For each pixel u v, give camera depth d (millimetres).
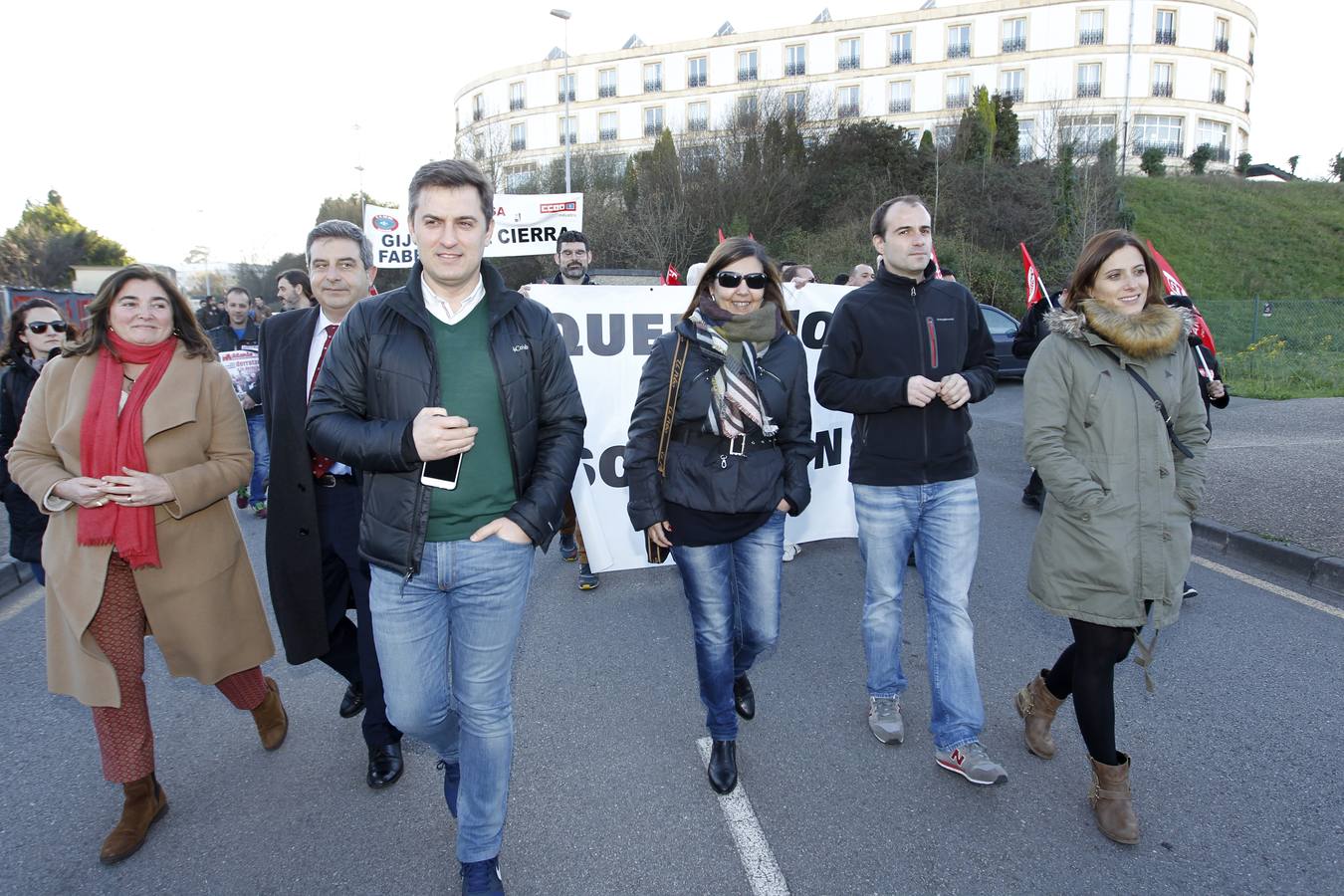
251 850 2574
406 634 2176
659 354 2791
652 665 3863
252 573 3000
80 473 2562
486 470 2148
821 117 34188
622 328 4523
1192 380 2623
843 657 3916
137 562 2557
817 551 5629
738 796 2801
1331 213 27625
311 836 2643
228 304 8344
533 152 60656
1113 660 2582
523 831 2633
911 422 2916
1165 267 4691
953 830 2600
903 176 29938
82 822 2742
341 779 2984
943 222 26547
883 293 2977
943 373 2910
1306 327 17344
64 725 3438
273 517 2838
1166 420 2533
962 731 2807
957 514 2910
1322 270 24531
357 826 2695
